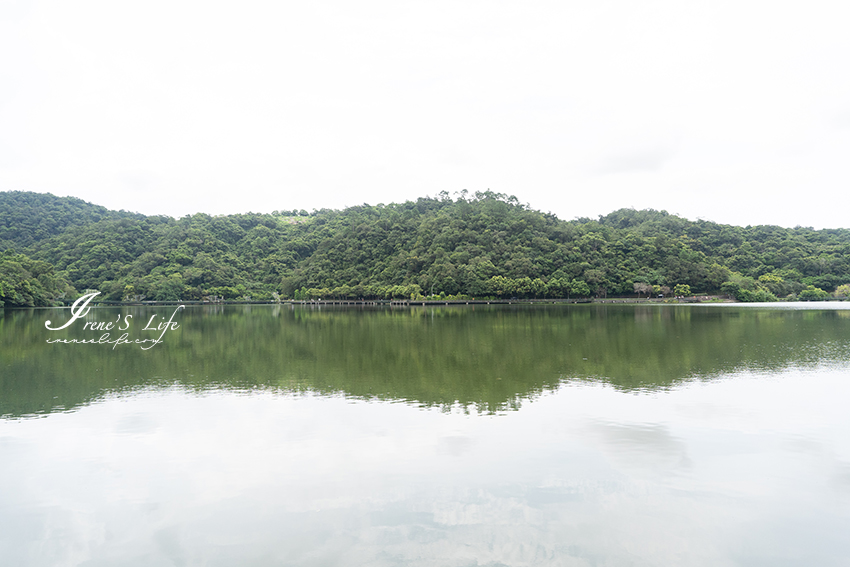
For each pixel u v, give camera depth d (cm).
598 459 1484
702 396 2206
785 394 2228
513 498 1245
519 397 2217
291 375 2775
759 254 17425
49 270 13125
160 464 1470
